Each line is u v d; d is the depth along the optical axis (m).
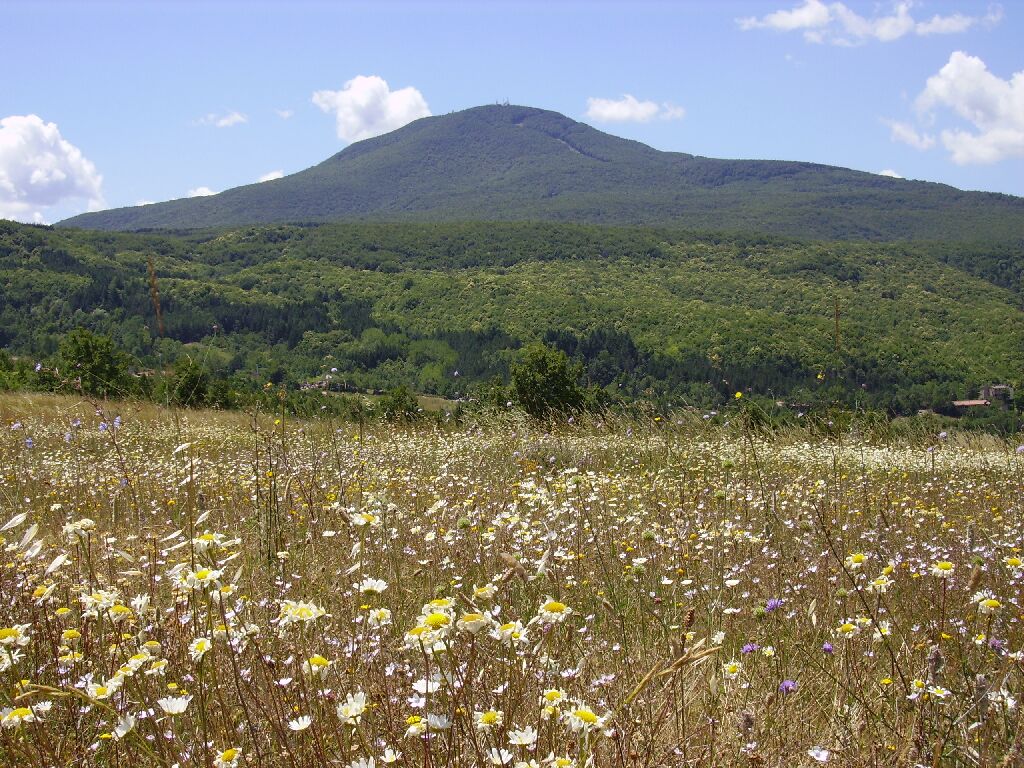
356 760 2.46
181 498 7.53
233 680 3.13
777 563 4.96
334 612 3.91
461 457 10.52
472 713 2.57
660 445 11.55
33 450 10.83
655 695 2.97
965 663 3.12
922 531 6.22
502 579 4.06
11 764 2.63
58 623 3.55
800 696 3.22
